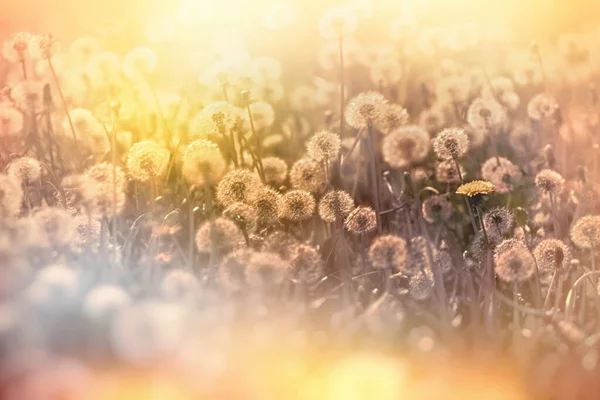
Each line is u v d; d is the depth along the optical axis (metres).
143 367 2.26
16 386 2.25
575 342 2.29
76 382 2.25
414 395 2.24
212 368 2.25
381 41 4.38
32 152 2.91
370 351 2.29
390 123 2.70
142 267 2.52
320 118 3.33
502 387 2.25
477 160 3.01
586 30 4.67
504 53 4.16
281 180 2.81
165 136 2.96
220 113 2.71
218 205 2.68
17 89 3.00
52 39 2.90
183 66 3.81
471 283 2.43
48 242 2.51
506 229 2.57
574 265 2.48
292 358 2.28
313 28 4.30
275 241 2.50
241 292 2.41
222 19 4.34
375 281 2.54
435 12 4.70
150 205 2.70
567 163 2.97
